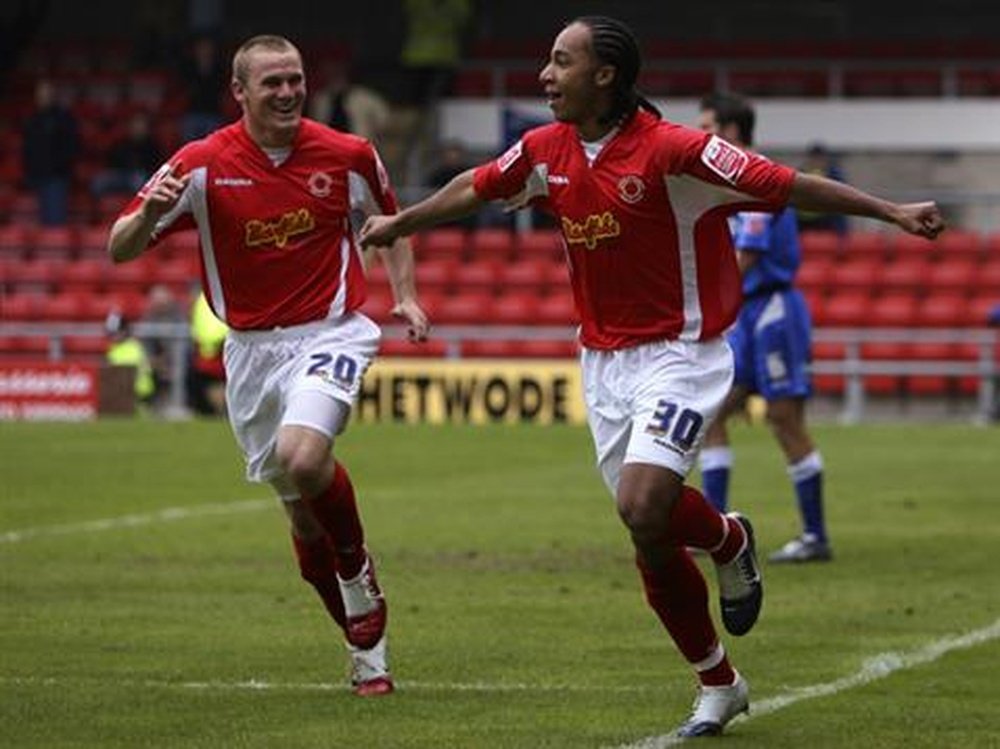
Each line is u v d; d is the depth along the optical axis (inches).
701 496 711.1
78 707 754.2
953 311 2449.6
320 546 796.0
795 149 2807.6
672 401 692.7
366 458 1738.4
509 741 697.0
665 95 2955.2
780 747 689.6
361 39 3230.8
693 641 701.3
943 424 2112.5
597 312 711.1
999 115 2775.6
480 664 844.6
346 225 788.6
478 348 2444.6
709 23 3184.1
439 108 2864.2
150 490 1517.0
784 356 1147.9
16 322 2581.2
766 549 1218.6
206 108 2682.1
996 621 952.3
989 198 2576.3
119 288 2637.8
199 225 781.9
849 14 3174.2
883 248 2573.8
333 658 857.5
